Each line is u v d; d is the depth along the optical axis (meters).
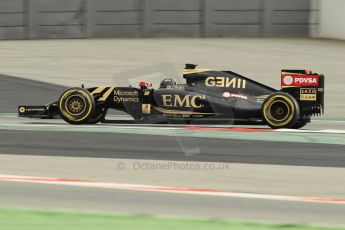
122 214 20.53
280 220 20.16
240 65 72.88
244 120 37.78
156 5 92.00
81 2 90.62
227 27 93.38
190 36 92.88
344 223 19.94
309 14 94.69
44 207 21.28
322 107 37.94
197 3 92.69
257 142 34.53
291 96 37.38
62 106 39.59
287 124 37.41
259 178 26.33
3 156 30.30
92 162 29.09
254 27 93.94
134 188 24.28
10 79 62.88
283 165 28.91
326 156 31.06
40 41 88.00
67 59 74.50
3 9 89.06
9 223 19.22
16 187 24.11
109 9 91.31
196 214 20.77
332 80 66.25
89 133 36.97
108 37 91.50
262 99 38.00
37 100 53.59
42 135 36.22
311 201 22.70
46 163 28.77
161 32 92.38
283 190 24.38
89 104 39.06
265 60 76.00
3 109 49.28
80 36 91.00
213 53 79.62
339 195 23.70
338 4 92.25
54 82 61.97
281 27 94.38
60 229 18.69
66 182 25.08
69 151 31.62
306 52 81.50
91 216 20.19
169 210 21.22
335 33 92.94
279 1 94.00
